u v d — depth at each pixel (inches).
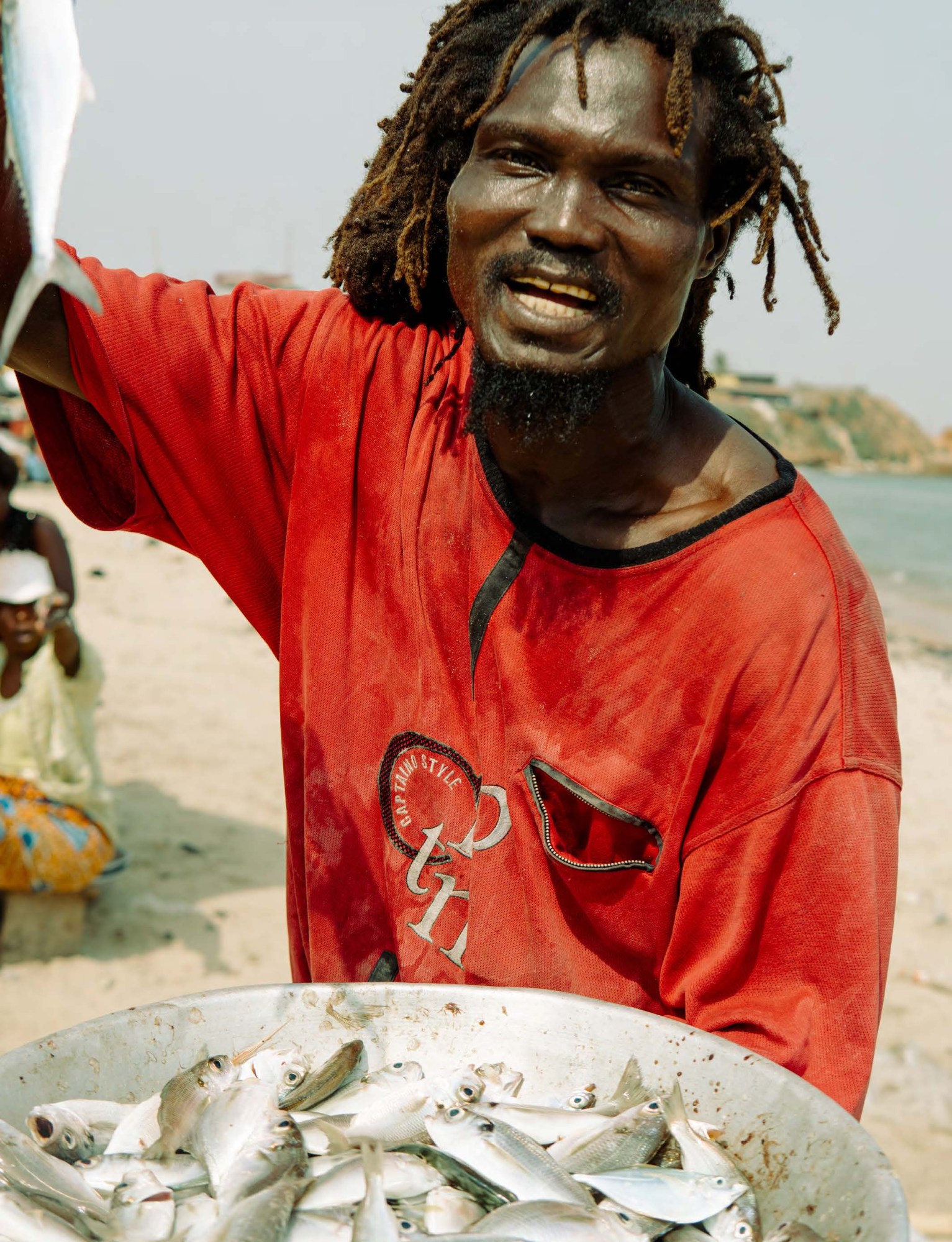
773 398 5064.0
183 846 234.4
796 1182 57.4
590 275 63.8
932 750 390.3
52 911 191.2
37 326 77.6
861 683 68.1
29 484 936.9
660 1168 58.8
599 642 70.8
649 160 63.2
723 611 68.4
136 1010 64.7
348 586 78.0
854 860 66.1
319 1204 56.4
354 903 78.5
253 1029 66.4
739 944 68.7
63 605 186.1
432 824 75.9
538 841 73.2
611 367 65.8
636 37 64.2
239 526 83.1
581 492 71.7
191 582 579.5
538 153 64.4
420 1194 59.3
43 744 193.6
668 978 73.1
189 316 80.0
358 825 77.6
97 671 198.5
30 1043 61.6
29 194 41.0
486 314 66.5
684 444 72.1
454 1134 60.2
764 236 70.2
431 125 74.0
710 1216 56.6
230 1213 54.0
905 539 1405.0
